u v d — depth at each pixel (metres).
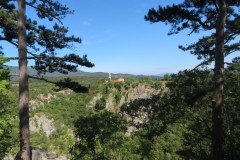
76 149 10.36
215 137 10.34
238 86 12.30
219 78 10.41
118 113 10.74
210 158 13.20
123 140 10.53
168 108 11.30
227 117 12.62
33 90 113.94
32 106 113.06
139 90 119.19
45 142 105.62
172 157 21.06
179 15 11.08
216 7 10.97
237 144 12.10
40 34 12.91
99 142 10.30
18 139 7.31
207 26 11.08
